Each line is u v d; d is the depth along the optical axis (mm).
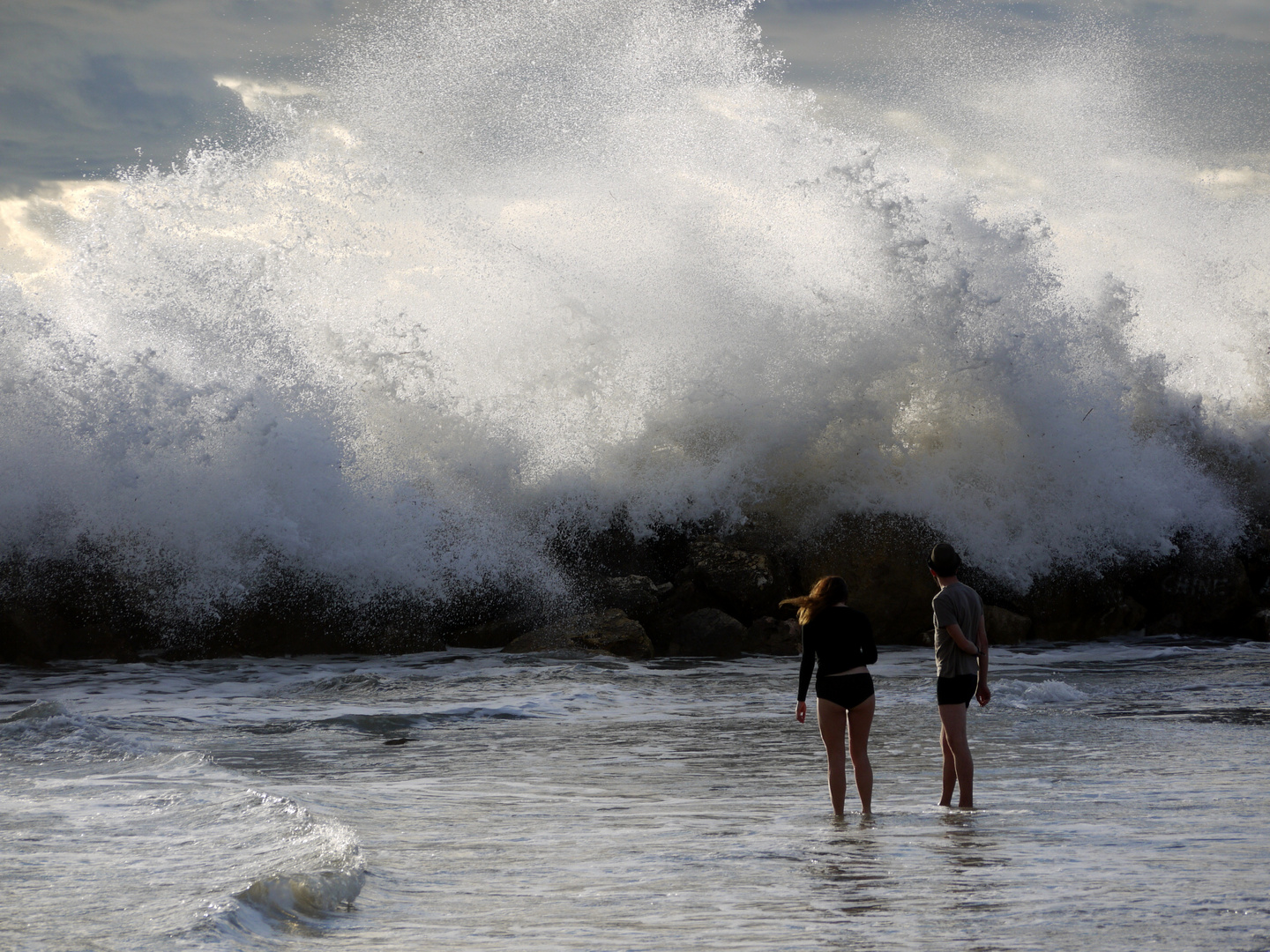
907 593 61375
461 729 38094
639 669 52031
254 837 21484
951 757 26016
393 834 22984
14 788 26734
